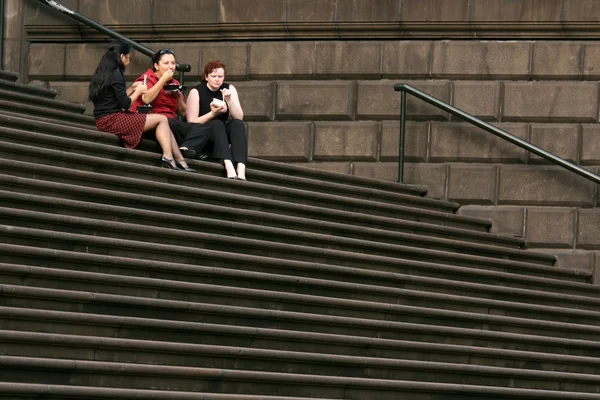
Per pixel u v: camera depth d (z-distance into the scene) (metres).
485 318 22.69
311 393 18.88
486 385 21.16
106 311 18.00
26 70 32.25
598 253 28.83
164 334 18.22
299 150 30.83
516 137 28.52
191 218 21.06
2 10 32.28
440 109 30.08
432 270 23.83
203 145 23.80
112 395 16.45
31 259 18.08
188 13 31.36
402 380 20.14
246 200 22.81
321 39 30.97
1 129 20.77
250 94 31.19
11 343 16.41
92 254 18.70
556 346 23.12
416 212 26.62
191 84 31.56
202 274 19.80
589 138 29.34
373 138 30.41
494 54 30.00
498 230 29.45
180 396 17.03
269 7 30.94
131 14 31.69
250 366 18.69
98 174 20.94
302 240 22.53
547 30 29.66
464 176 29.78
